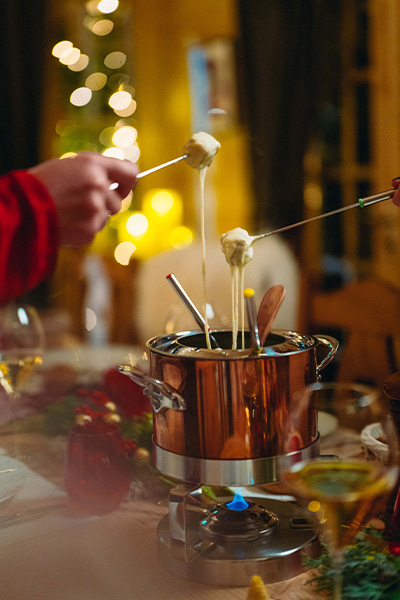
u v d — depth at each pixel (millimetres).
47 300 4543
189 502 1123
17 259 1042
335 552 966
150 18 5562
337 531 960
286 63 4137
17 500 1277
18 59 4867
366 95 4121
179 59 5500
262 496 1208
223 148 5137
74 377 1742
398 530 1051
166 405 1064
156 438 1116
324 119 4254
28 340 1842
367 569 998
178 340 1149
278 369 1044
